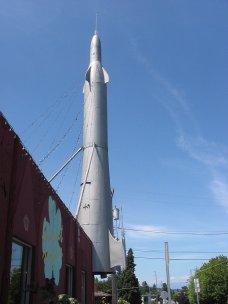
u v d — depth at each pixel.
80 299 17.00
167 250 32.84
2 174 7.62
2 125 7.68
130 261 69.06
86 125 25.17
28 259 9.59
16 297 8.72
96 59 26.92
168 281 32.06
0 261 7.38
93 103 25.53
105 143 24.97
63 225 13.60
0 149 7.54
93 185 23.69
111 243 22.73
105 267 22.14
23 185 8.98
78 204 22.95
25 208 9.09
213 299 72.19
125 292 65.62
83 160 24.48
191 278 85.00
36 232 9.98
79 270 16.88
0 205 7.45
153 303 93.75
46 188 11.18
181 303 85.12
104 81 26.39
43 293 8.68
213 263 73.44
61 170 20.17
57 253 12.35
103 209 23.31
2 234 7.52
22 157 8.97
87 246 20.41
